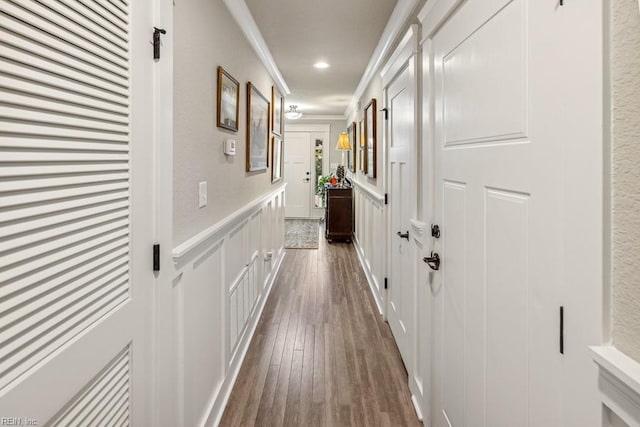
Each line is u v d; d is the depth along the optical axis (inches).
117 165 38.2
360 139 207.2
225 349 83.4
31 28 26.7
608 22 26.3
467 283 52.7
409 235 89.2
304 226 319.3
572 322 30.5
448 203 60.1
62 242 30.0
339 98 240.4
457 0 53.6
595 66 27.2
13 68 25.2
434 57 66.5
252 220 116.0
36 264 27.3
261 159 130.6
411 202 85.6
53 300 29.0
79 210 32.2
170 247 51.1
